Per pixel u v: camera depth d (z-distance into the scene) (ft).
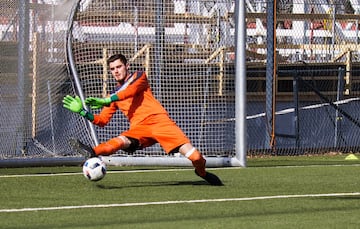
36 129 93.45
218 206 57.62
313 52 142.92
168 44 99.55
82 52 99.45
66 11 96.27
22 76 91.71
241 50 90.74
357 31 141.38
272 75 109.19
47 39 95.14
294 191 66.95
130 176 79.15
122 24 99.81
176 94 99.50
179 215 53.31
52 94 95.20
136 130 67.46
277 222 50.72
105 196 62.90
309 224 50.03
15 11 91.81
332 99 130.72
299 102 129.49
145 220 51.13
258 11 143.43
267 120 110.83
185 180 75.25
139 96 67.46
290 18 134.51
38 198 61.67
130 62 99.14
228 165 90.79
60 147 93.56
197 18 103.96
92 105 66.69
